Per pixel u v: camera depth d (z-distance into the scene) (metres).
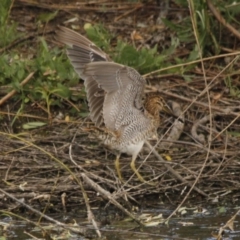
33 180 12.62
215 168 12.95
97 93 11.74
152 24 16.66
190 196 12.61
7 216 12.01
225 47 15.87
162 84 14.95
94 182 11.91
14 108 14.57
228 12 15.54
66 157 13.09
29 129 14.12
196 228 11.55
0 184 12.52
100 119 11.81
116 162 12.45
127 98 11.52
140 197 12.54
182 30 15.75
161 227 11.61
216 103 14.57
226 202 12.49
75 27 16.58
